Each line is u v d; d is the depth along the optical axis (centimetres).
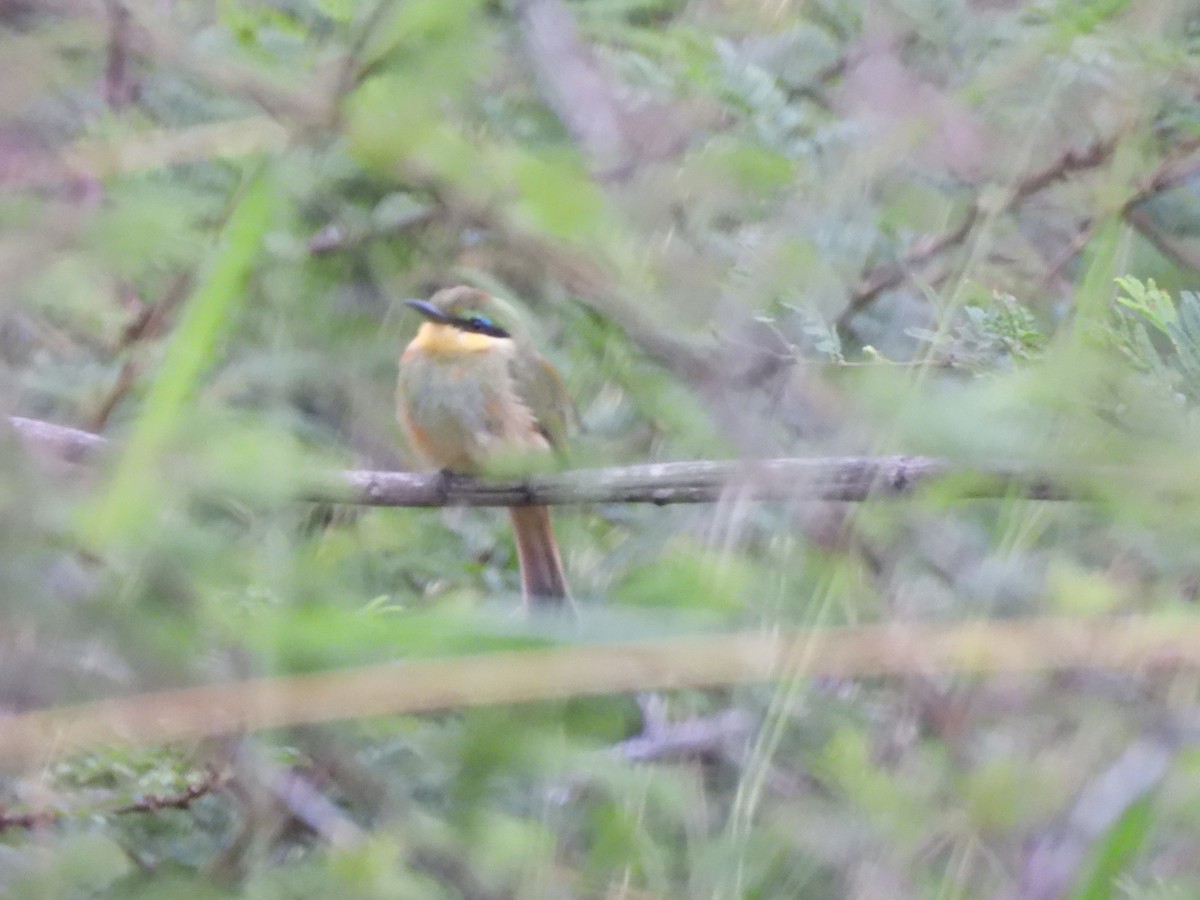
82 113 323
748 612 304
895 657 303
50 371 381
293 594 289
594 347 414
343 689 258
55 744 274
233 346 373
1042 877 342
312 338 412
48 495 286
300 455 306
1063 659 315
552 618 265
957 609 348
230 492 285
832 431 359
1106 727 356
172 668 276
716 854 360
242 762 372
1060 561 353
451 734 295
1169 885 344
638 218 371
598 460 478
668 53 557
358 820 455
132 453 282
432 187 303
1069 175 570
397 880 354
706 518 407
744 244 414
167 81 351
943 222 536
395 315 642
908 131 517
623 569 372
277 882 371
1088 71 576
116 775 463
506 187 304
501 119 378
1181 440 298
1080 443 300
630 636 269
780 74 652
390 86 290
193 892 383
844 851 373
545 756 286
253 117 316
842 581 336
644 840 347
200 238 300
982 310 489
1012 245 564
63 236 280
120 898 390
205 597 284
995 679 369
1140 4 600
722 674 276
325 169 305
